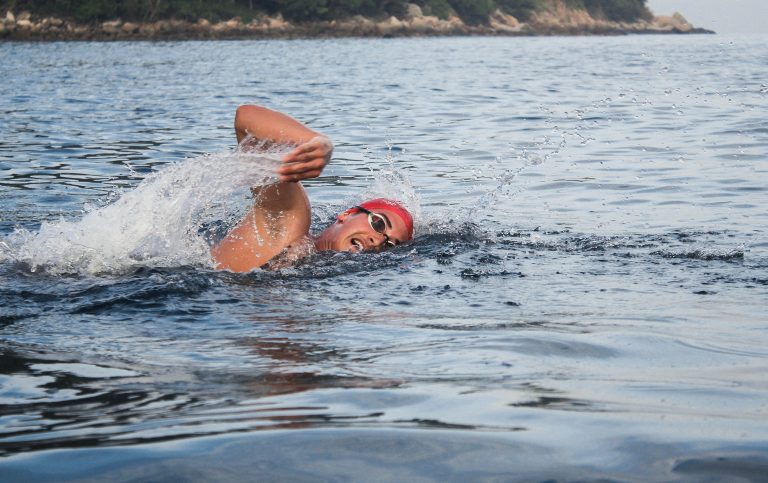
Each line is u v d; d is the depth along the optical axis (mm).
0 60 31172
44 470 1772
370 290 3557
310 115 13047
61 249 4043
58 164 8297
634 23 111062
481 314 3170
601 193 6531
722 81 17812
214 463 1794
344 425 1996
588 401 2168
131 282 3562
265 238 4066
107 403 2186
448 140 10086
